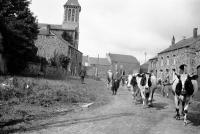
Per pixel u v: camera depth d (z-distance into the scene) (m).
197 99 20.09
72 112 11.60
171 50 44.47
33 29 31.09
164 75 47.03
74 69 63.34
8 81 15.03
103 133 7.89
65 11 86.44
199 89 27.77
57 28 78.75
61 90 16.70
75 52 64.06
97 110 12.54
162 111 12.99
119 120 10.07
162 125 9.44
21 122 8.76
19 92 13.52
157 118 10.90
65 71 43.53
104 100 16.97
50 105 12.80
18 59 26.98
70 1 87.56
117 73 22.39
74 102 14.83
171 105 15.90
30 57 29.67
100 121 9.72
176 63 42.12
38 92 14.58
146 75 13.79
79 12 89.00
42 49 57.56
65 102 14.22
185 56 39.03
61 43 57.31
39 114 10.41
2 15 25.81
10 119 9.03
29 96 13.30
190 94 9.75
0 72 20.05
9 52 25.19
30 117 9.71
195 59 35.56
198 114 12.58
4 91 12.73
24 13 29.67
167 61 46.53
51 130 7.96
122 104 15.37
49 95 14.45
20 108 10.98
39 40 57.75
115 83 21.95
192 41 40.19
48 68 36.38
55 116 10.36
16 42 25.77
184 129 8.90
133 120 10.18
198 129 8.95
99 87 28.31
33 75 28.75
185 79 9.74
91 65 94.31
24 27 28.50
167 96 22.16
